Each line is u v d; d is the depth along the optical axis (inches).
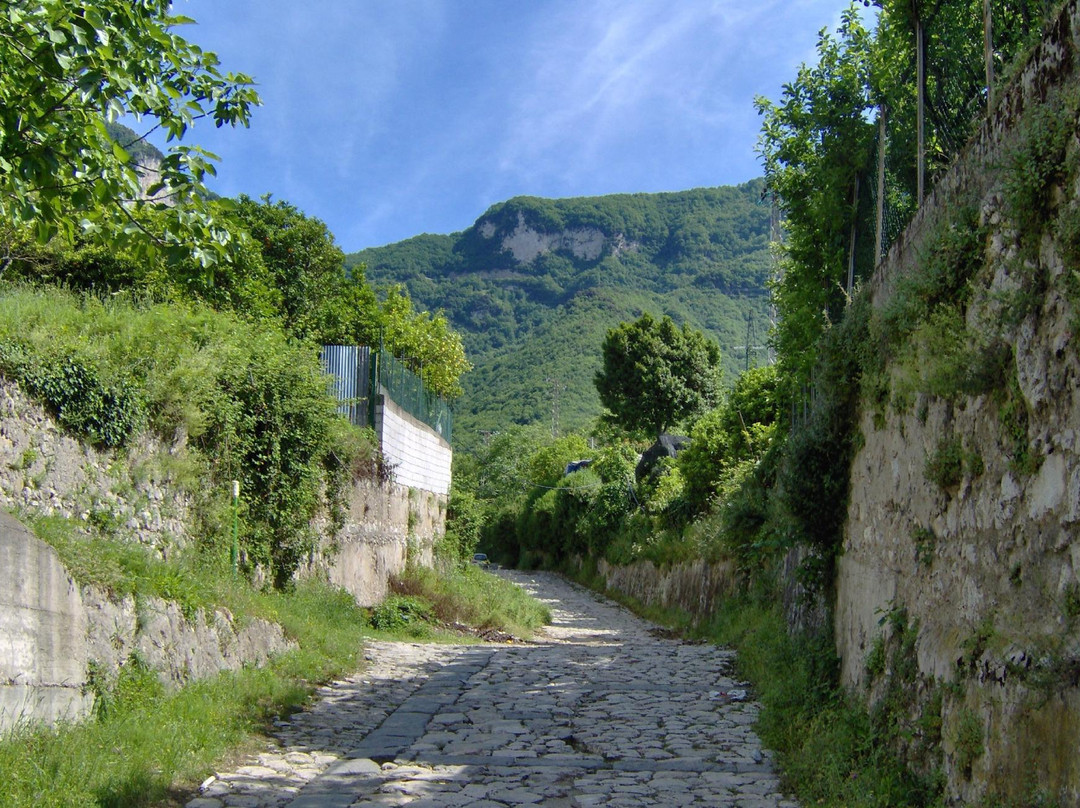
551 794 288.7
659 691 483.5
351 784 293.6
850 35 584.1
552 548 2425.0
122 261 716.0
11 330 375.6
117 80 272.1
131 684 320.2
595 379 2484.0
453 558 1239.5
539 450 3014.3
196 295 761.6
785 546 474.6
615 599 1612.9
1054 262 198.1
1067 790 170.7
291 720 382.9
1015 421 214.4
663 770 322.0
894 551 321.7
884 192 465.4
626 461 2042.3
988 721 208.7
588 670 555.2
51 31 251.9
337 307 1339.8
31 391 361.7
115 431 407.8
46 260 696.4
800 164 634.8
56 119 281.4
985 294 238.2
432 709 421.1
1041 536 198.1
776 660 489.4
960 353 238.7
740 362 4156.0
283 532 600.1
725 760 336.8
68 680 286.5
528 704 439.8
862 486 386.3
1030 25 339.6
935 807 233.9
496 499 3189.0
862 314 400.8
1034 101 224.5
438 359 1567.4
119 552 355.9
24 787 231.5
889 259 363.3
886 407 342.6
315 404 624.1
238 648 418.9
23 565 265.7
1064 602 183.2
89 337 428.8
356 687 467.2
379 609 754.2
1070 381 186.9
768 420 1216.8
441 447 1261.1
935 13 366.0
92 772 251.0
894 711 284.0
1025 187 208.5
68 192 284.4
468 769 318.3
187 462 471.5
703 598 1032.8
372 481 833.5
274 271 1230.3
